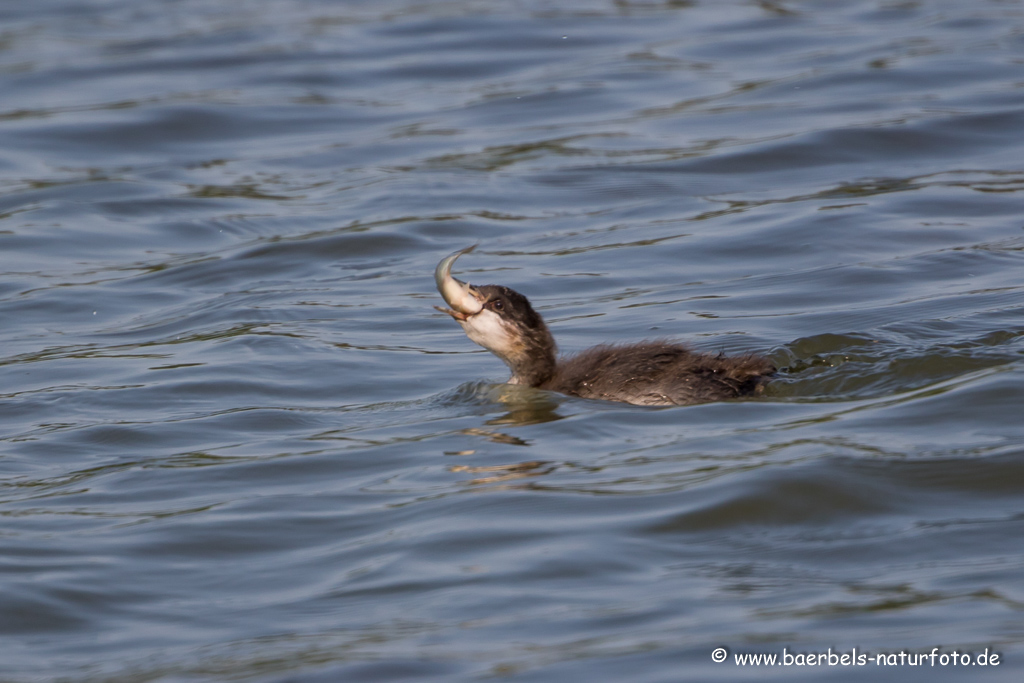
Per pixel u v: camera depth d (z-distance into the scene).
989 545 9.48
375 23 36.62
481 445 12.60
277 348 16.61
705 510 10.28
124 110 29.14
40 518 11.27
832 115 26.55
